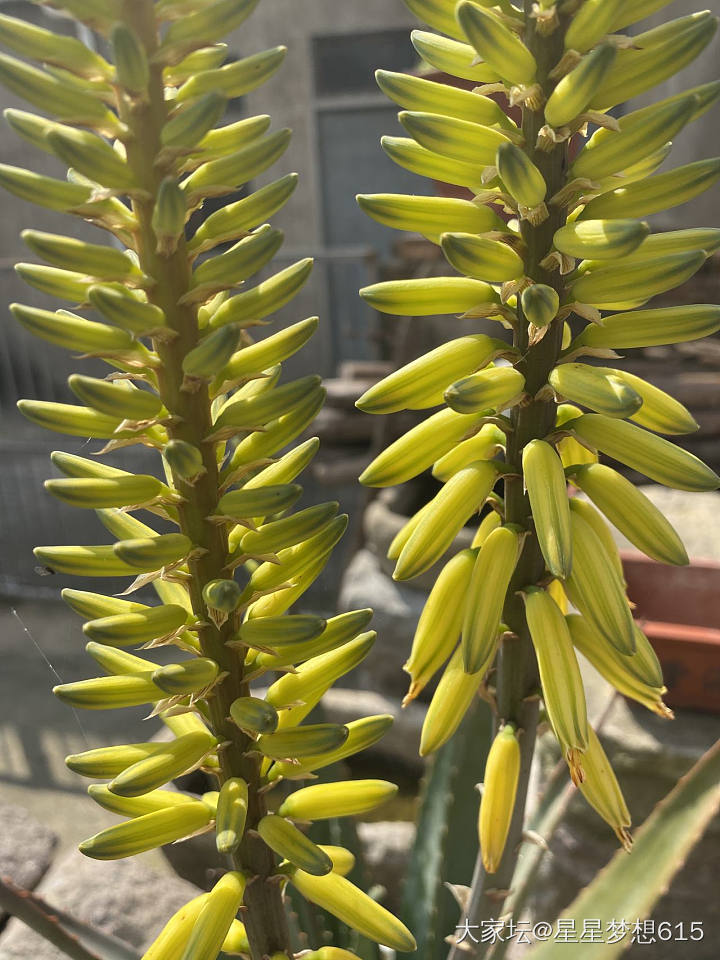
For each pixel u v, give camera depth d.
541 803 0.17
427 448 0.11
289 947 0.11
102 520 0.10
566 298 0.10
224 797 0.09
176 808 0.10
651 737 0.29
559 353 0.11
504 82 0.10
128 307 0.08
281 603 0.10
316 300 1.11
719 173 0.10
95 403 0.08
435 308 0.11
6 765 0.51
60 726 0.55
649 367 0.54
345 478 0.58
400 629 0.47
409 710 0.46
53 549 0.09
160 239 0.08
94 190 0.08
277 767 0.10
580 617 0.12
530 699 0.12
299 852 0.10
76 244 0.08
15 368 1.01
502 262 0.10
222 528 0.09
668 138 0.09
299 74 1.06
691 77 0.72
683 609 0.30
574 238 0.09
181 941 0.10
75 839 0.43
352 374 0.66
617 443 0.11
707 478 0.10
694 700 0.30
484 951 0.13
